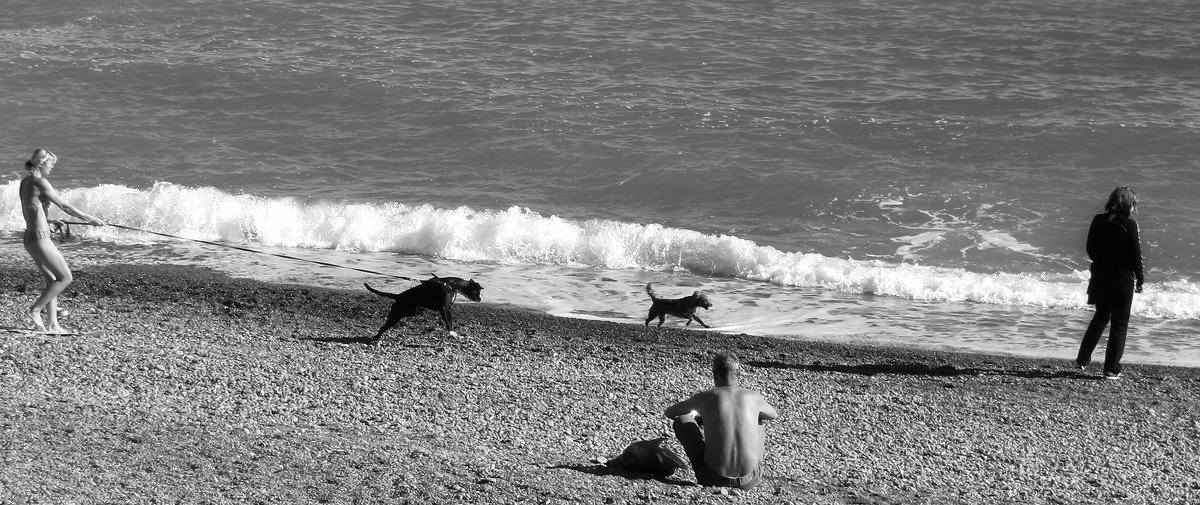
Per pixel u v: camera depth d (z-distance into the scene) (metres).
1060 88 25.56
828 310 14.92
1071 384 11.40
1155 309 14.70
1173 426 9.98
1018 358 12.47
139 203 18.81
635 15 31.16
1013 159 21.52
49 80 26.58
